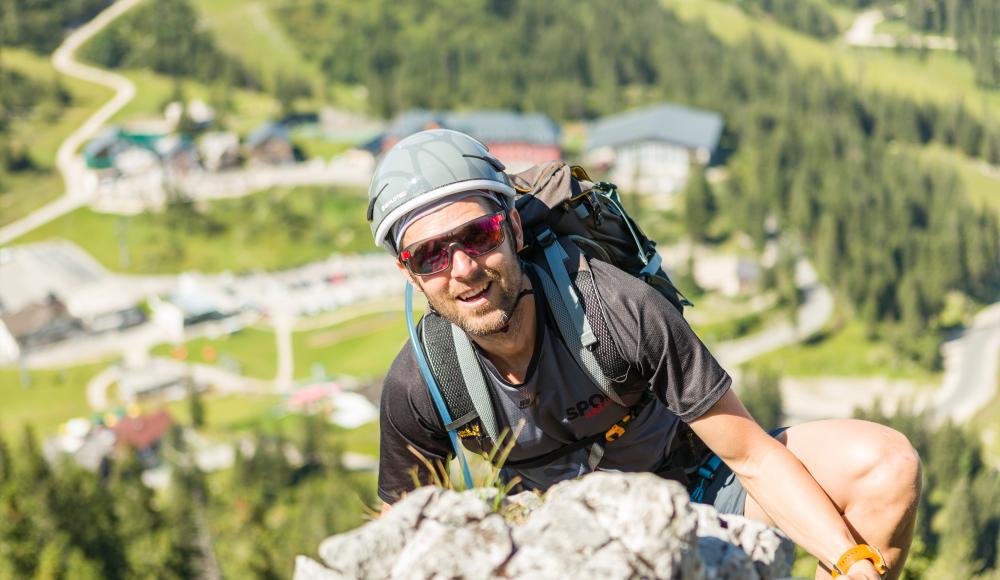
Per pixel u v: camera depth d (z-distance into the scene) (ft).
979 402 373.20
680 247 493.77
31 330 422.82
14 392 391.86
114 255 504.02
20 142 615.57
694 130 593.83
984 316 453.58
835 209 517.14
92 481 220.23
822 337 410.93
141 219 526.16
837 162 604.49
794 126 641.81
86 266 496.23
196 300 442.50
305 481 293.23
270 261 492.13
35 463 212.84
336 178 581.12
